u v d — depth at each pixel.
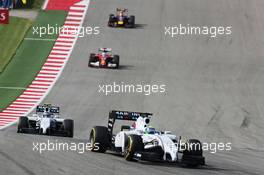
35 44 192.25
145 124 68.75
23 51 186.62
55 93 152.50
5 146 68.31
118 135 69.31
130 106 141.25
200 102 144.50
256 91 156.25
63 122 102.56
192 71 173.38
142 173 55.06
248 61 184.50
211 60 184.38
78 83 160.25
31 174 50.78
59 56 184.00
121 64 179.12
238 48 196.38
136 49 193.00
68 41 196.62
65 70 171.88
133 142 63.50
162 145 63.03
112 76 166.25
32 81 162.12
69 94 151.38
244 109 139.25
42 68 173.25
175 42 199.75
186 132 120.19
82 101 145.00
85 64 177.50
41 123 100.56
